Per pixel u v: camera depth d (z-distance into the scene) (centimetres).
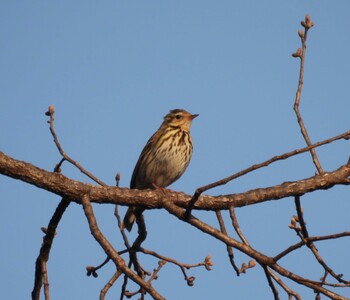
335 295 947
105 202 1193
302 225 1063
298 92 1241
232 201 1193
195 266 1234
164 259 1251
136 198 1195
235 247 1019
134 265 1295
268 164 1020
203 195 1203
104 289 1034
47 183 1145
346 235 948
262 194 1193
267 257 990
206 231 1045
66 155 1251
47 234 1160
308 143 1217
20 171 1135
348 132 1043
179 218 1077
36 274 1184
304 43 1255
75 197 1159
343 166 1199
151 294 965
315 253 1041
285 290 1020
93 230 1061
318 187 1188
